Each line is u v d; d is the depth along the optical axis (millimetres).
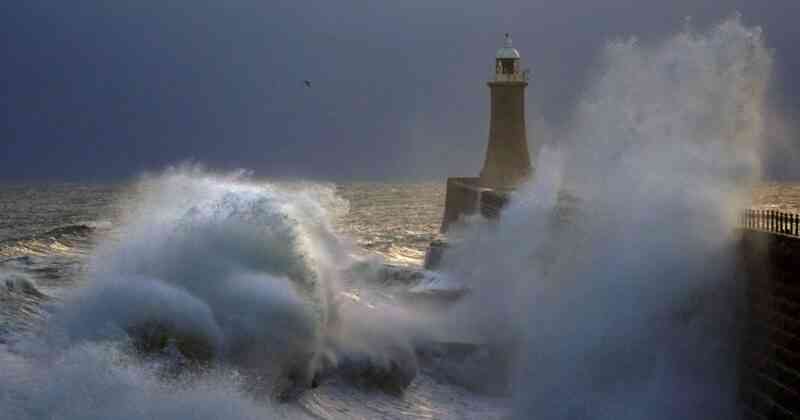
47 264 97562
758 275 55250
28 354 54094
